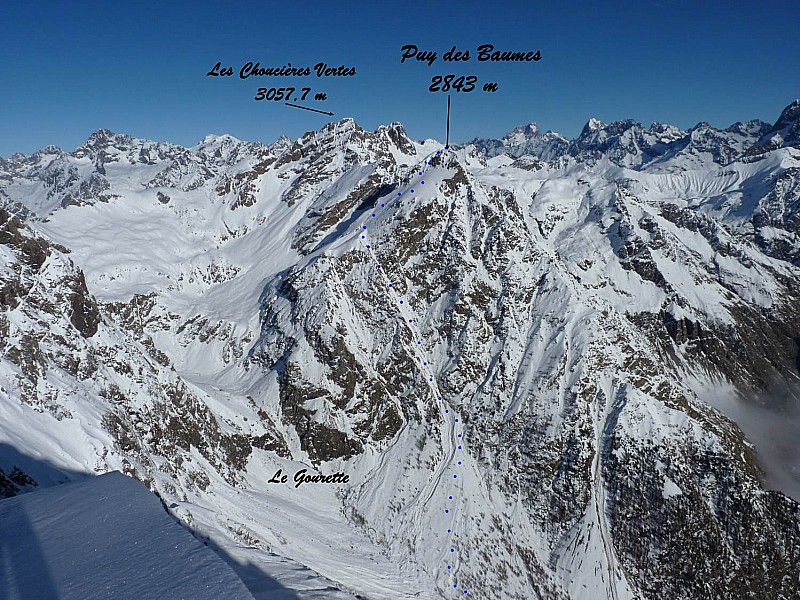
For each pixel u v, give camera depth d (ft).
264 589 42.06
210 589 22.54
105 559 27.20
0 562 29.04
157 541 28.19
